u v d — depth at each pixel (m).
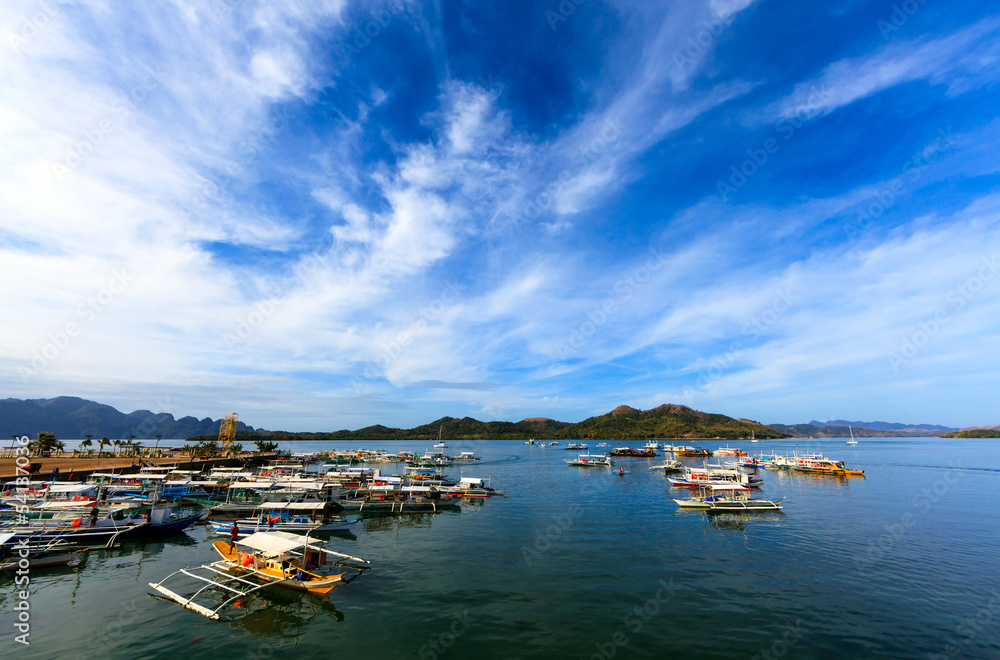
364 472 99.00
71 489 51.88
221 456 146.75
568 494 79.75
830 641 23.84
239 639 23.66
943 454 190.50
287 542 31.02
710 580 33.03
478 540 44.88
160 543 43.09
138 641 23.38
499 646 23.11
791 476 107.31
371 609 27.53
